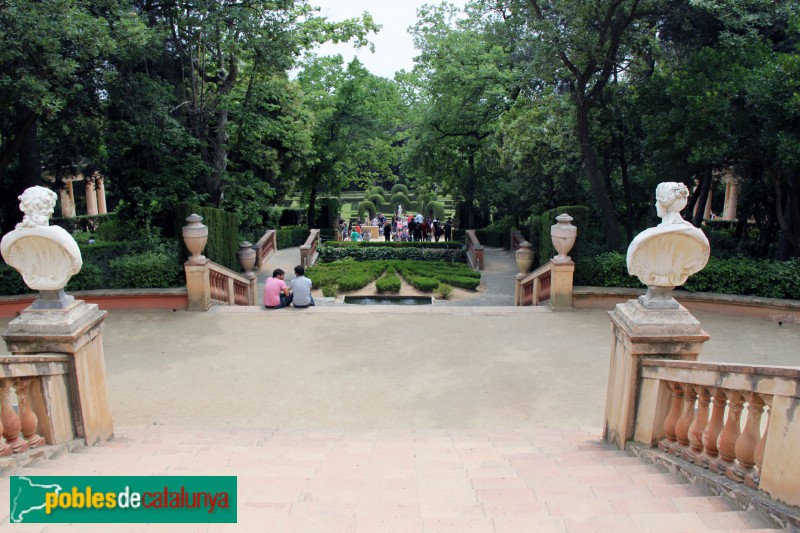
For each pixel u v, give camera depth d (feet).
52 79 33.78
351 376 24.81
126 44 36.22
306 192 108.06
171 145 46.52
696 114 33.27
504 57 70.85
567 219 34.65
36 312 14.97
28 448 14.02
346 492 11.82
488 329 31.37
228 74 52.24
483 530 9.54
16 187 53.98
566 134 52.03
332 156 95.66
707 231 52.54
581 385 23.80
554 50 35.50
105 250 44.16
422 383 24.03
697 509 10.50
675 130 36.19
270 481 12.46
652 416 14.82
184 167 46.70
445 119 81.61
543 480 12.71
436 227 103.45
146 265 36.22
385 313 34.19
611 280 36.14
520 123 60.59
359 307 35.29
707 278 34.86
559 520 9.77
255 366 25.98
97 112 43.14
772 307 32.60
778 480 9.89
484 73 72.33
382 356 27.27
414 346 28.68
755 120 34.24
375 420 20.53
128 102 40.70
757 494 10.40
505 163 72.84
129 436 17.66
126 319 33.27
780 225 36.45
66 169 69.05
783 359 26.48
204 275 34.60
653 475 12.83
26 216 14.20
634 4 34.86
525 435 18.30
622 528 9.50
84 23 32.04
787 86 29.73
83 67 37.47
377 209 173.88
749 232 58.13
